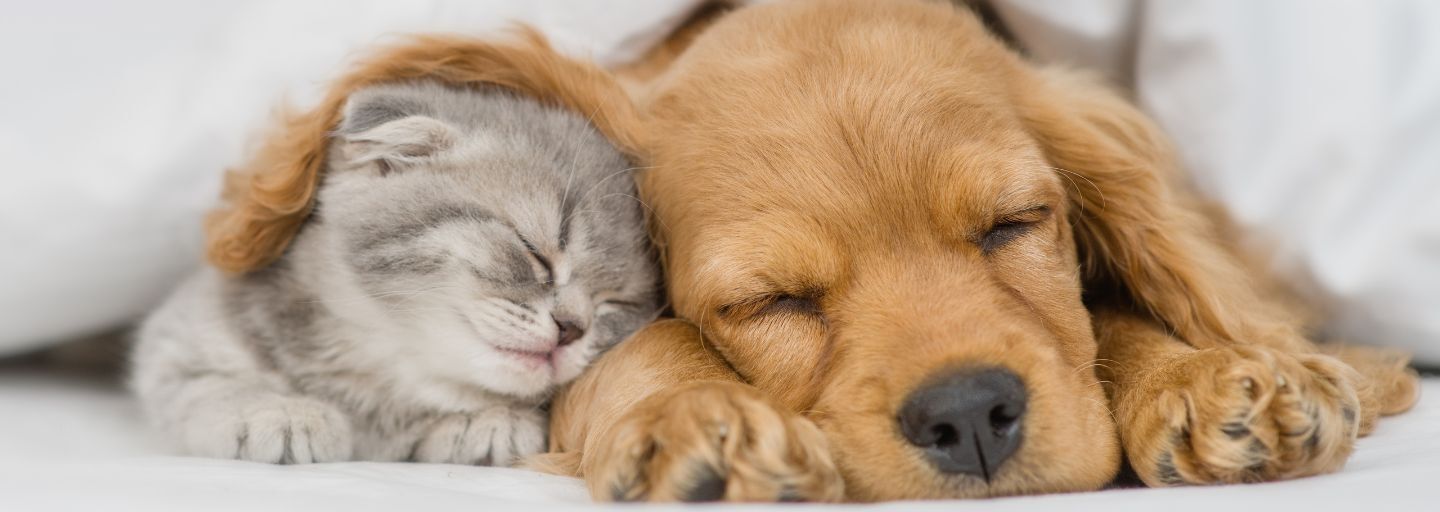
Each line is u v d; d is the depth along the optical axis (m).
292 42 0.59
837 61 0.51
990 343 0.47
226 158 0.59
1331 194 0.55
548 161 0.55
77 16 0.60
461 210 0.54
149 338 0.57
